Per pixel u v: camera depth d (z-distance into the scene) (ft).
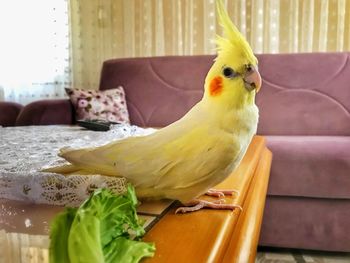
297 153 5.68
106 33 10.12
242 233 1.73
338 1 8.70
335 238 5.62
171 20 9.65
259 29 9.15
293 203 5.70
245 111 1.79
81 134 4.24
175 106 7.96
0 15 9.93
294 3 8.90
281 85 7.54
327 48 8.90
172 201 1.90
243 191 2.19
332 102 7.27
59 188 1.82
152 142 1.76
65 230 1.22
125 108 7.91
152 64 8.36
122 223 1.38
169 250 1.36
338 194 5.51
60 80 10.21
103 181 1.76
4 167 2.25
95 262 1.13
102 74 8.64
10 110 7.19
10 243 1.45
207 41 9.44
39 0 9.93
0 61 10.11
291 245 5.75
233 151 1.72
